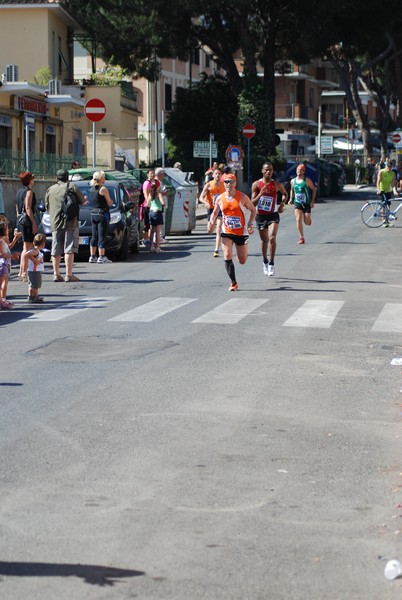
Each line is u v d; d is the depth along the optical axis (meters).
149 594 7.49
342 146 131.75
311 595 7.53
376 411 13.52
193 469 10.73
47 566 8.01
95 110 43.62
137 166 76.38
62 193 28.41
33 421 12.75
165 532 8.80
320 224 52.28
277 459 11.16
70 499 9.69
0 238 23.11
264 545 8.52
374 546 8.55
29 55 71.69
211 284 27.36
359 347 18.12
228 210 25.61
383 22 79.06
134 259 35.47
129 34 77.38
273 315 21.67
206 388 14.69
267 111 82.38
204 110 86.81
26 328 20.17
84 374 15.63
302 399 14.10
